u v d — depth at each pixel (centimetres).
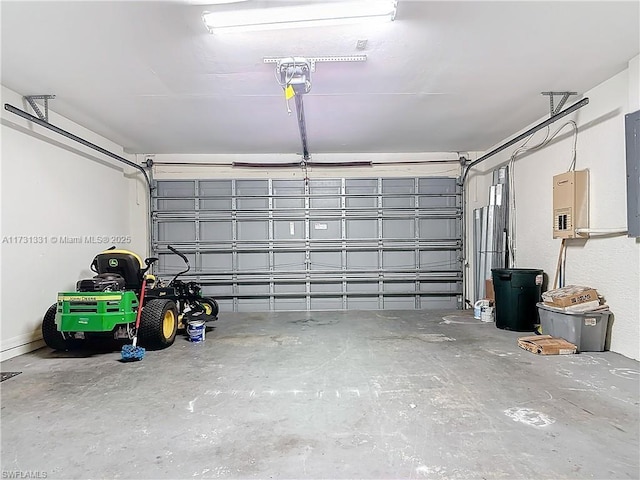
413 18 261
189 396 274
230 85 374
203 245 677
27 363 360
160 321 395
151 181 673
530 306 477
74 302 363
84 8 246
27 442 211
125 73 345
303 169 685
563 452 196
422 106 443
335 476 177
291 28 270
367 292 680
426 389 283
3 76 351
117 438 215
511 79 369
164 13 252
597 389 280
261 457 194
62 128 468
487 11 253
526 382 295
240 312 659
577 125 421
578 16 260
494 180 622
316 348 405
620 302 364
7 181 382
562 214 422
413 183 686
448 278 683
